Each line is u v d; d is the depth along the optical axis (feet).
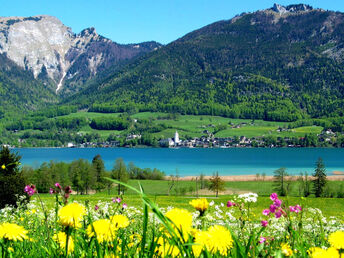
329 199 181.68
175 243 4.12
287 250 6.13
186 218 4.41
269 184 348.59
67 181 241.55
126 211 14.90
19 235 5.03
